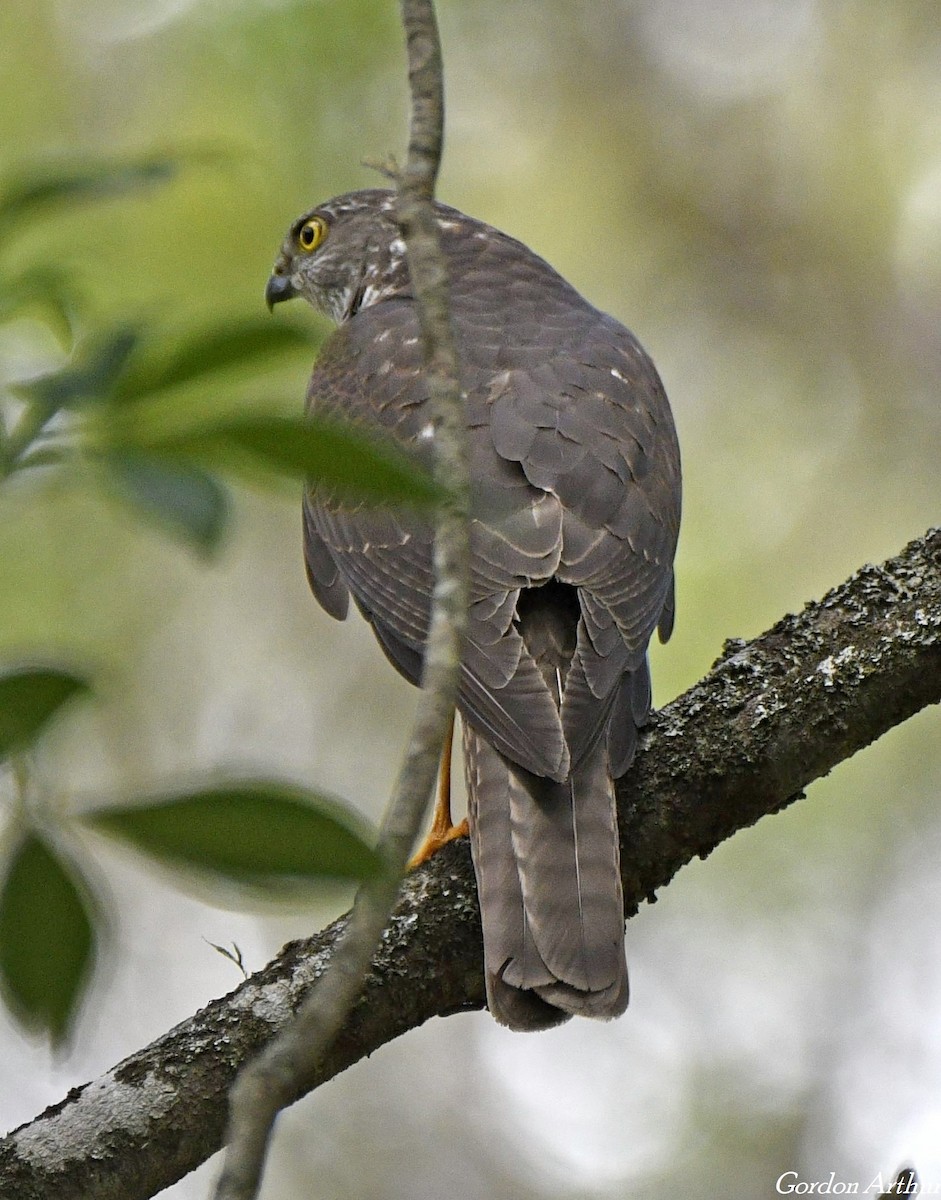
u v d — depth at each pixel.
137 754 14.21
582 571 7.11
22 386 3.29
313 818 2.81
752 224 15.23
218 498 3.02
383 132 13.88
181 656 14.53
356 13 13.92
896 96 15.45
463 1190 13.20
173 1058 5.91
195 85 14.09
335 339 8.95
